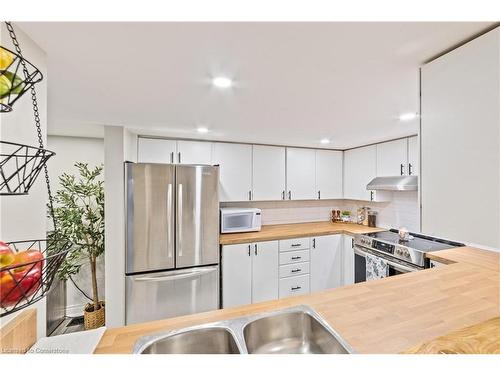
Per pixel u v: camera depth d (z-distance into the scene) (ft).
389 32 2.71
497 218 2.48
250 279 8.55
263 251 8.77
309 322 3.02
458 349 2.05
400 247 6.93
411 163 8.27
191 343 2.80
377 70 3.66
